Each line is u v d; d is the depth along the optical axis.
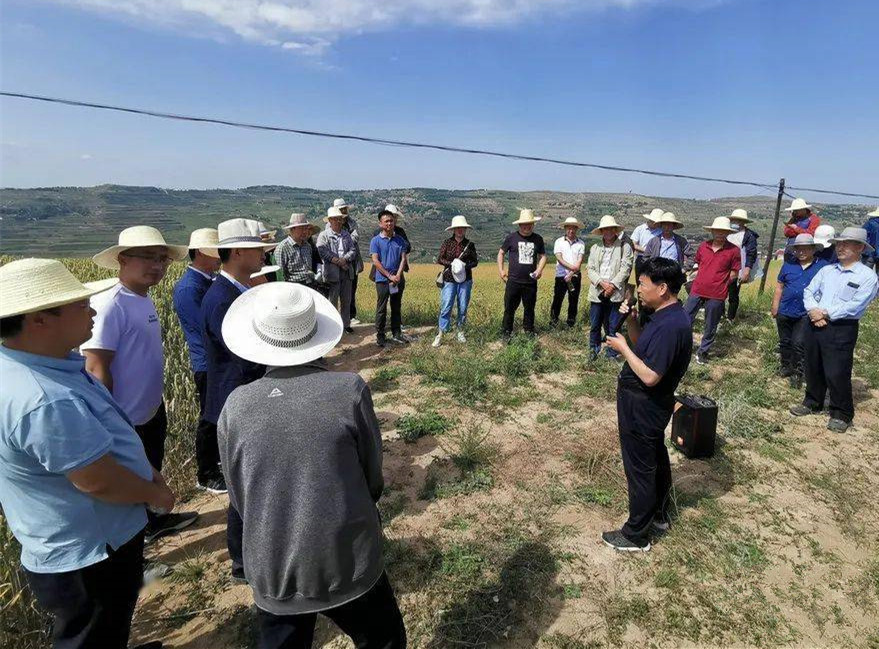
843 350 5.13
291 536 1.77
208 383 3.61
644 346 3.11
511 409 5.75
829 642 2.83
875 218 11.11
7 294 1.78
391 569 3.32
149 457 3.55
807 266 6.18
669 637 2.84
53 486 1.89
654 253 8.38
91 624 2.10
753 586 3.21
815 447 4.93
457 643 2.78
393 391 6.27
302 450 1.76
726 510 3.95
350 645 2.76
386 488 4.21
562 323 9.29
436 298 16.66
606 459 4.64
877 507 4.02
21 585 2.81
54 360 1.90
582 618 2.95
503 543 3.55
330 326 2.00
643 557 3.44
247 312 2.03
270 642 1.92
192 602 3.08
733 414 5.36
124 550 2.15
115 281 2.96
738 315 9.89
